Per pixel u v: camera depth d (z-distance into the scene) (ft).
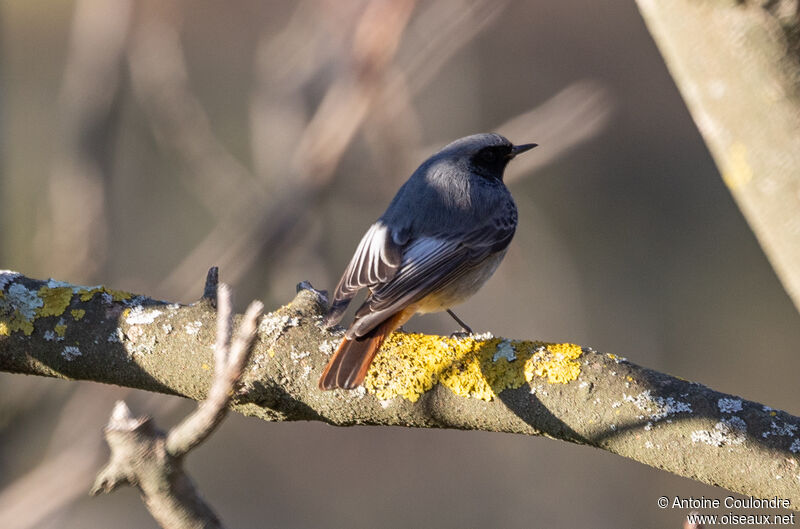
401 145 33.32
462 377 17.83
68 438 30.27
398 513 57.57
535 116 32.83
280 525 57.72
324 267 33.04
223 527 13.30
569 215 72.02
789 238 12.41
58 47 66.03
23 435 32.68
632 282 70.79
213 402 12.60
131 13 34.53
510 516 56.18
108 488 13.16
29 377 32.42
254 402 18.66
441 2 33.65
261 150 36.17
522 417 17.52
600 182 73.56
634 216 73.61
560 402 17.24
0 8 36.01
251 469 61.41
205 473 61.36
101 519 60.13
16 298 19.49
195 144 35.32
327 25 34.65
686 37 12.64
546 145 31.86
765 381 66.85
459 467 58.75
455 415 17.94
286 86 34.60
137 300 19.56
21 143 60.39
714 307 70.85
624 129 74.90
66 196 33.45
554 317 46.52
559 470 56.80
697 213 74.08
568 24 73.41
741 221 73.92
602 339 66.69
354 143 34.88
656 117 75.10
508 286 38.68
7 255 37.01
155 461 12.98
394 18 30.27
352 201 34.86
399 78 32.53
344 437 61.72
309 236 32.60
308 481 60.70
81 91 33.83
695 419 16.46
